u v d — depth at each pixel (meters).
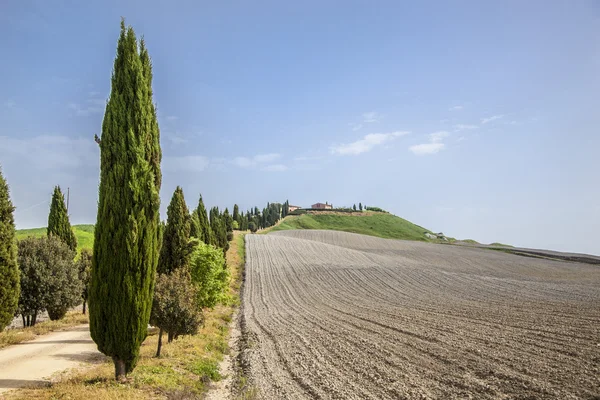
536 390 12.27
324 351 19.97
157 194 13.92
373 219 190.50
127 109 13.77
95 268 13.32
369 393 13.55
